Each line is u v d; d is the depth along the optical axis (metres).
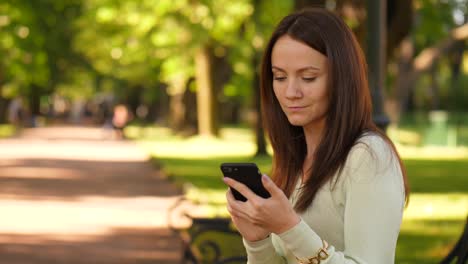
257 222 3.19
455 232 15.33
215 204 19.80
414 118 50.78
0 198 22.62
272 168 3.84
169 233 16.19
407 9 21.55
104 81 100.69
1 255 13.55
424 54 42.22
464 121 49.78
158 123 92.44
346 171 3.35
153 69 63.25
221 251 11.15
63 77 90.44
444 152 45.03
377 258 3.26
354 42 3.41
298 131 3.75
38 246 14.54
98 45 58.50
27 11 47.66
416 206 19.89
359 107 3.39
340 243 3.40
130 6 44.00
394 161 3.33
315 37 3.37
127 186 26.84
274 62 3.45
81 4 61.72
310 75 3.39
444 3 34.25
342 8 21.30
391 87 45.19
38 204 21.25
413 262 11.99
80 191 25.02
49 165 35.94
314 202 3.42
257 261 3.56
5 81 73.12
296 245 3.19
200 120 54.84
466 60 78.62
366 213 3.28
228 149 46.97
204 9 39.44
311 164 3.53
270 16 37.88
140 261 13.11
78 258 13.38
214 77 53.28
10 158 40.16
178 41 42.56
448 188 24.75
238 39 40.31
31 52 49.97
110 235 15.95
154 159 38.41
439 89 77.25
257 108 37.53
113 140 64.00
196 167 33.75
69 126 97.56
